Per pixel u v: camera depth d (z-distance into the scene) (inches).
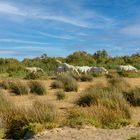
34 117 454.9
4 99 605.0
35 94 844.0
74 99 729.6
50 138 382.3
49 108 495.8
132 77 1344.7
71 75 1272.1
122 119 456.4
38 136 396.2
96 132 405.4
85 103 637.3
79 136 385.4
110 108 501.4
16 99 753.6
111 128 430.6
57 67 1720.0
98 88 768.3
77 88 908.6
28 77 1301.7
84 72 1502.2
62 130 415.8
